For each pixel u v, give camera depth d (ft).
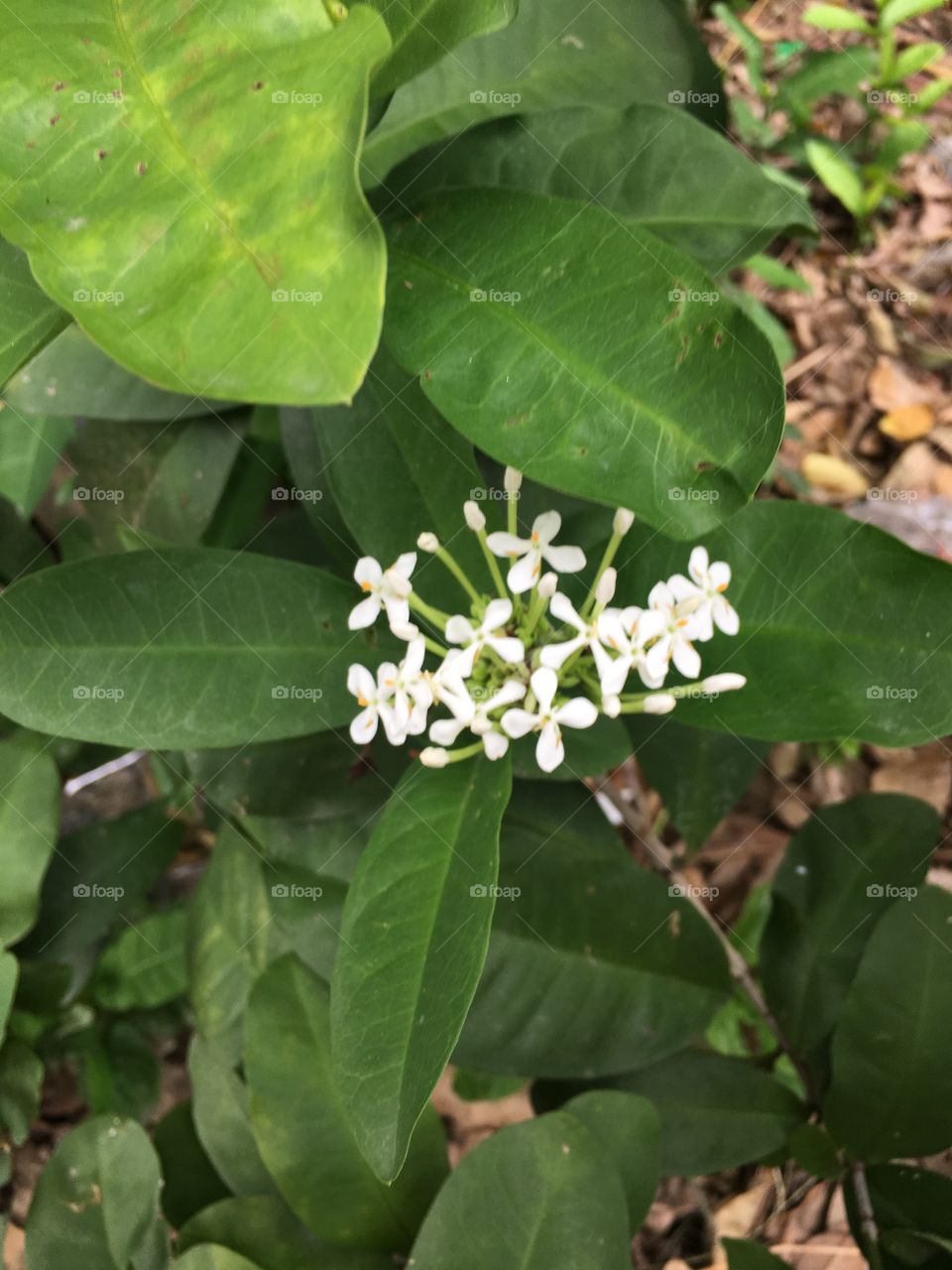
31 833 0.92
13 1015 0.99
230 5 0.55
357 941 0.66
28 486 1.15
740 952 1.19
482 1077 1.12
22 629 0.72
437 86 0.86
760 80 1.46
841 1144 0.87
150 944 1.09
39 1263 0.82
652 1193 0.83
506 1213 0.77
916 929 0.87
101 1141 0.86
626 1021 0.89
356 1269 0.84
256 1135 0.86
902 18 1.38
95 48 0.55
